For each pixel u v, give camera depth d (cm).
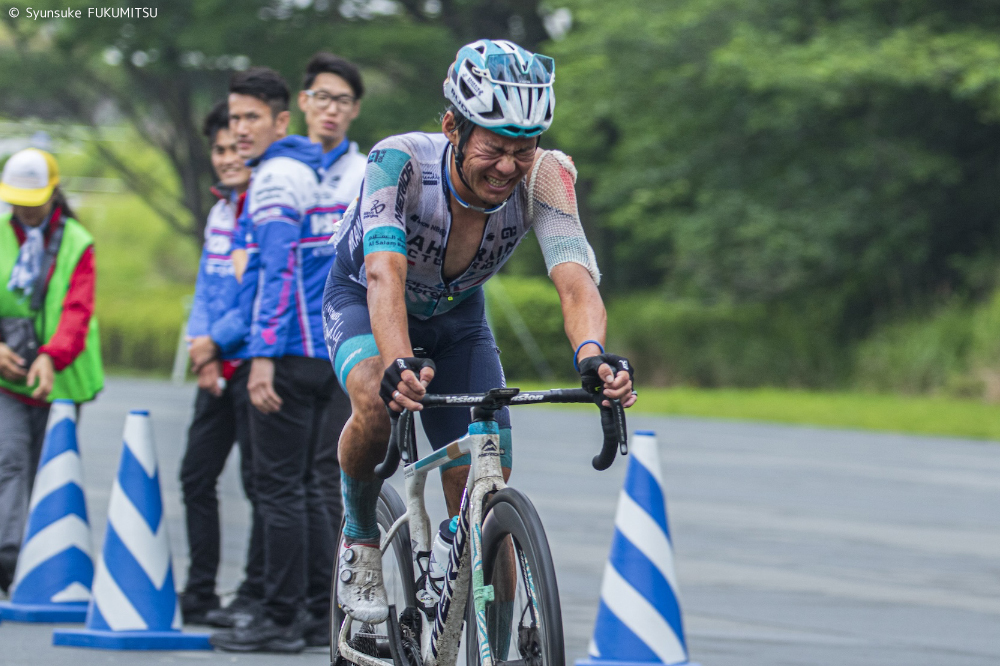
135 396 5456
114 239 14712
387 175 893
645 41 6969
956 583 1811
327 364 1315
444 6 9006
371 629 1041
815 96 6456
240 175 1470
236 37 7631
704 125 7125
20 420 1588
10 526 1537
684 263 7338
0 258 1591
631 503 1167
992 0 6619
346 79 1412
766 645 1373
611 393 795
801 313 7188
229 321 1371
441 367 1004
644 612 1149
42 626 1397
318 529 1362
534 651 823
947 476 3131
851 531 2264
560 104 7306
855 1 6769
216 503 1453
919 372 6209
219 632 1312
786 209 6888
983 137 6862
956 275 6919
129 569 1315
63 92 8856
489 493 864
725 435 4141
